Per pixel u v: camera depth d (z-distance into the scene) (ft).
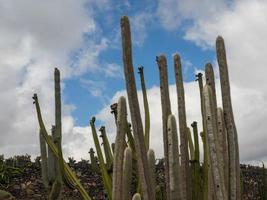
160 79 14.20
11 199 30.73
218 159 12.52
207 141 12.79
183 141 13.89
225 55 14.12
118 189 12.23
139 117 12.58
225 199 12.35
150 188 12.40
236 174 13.53
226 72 14.01
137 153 12.47
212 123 12.71
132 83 12.63
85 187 34.12
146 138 15.14
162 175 36.37
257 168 41.42
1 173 34.27
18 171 35.63
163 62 14.28
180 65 14.47
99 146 15.43
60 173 16.75
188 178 13.98
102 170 15.26
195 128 15.16
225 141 13.60
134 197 11.75
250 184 35.99
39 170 37.63
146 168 12.42
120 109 12.65
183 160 13.74
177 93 14.26
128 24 12.85
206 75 14.46
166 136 13.66
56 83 16.87
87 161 41.22
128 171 12.17
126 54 12.71
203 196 14.74
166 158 13.55
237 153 13.73
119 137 12.51
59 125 16.42
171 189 12.17
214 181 12.47
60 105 16.79
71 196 31.53
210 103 12.86
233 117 13.88
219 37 14.20
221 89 13.97
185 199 13.48
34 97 16.79
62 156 15.99
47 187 17.78
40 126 16.53
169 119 12.42
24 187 33.60
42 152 17.99
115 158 12.42
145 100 15.43
